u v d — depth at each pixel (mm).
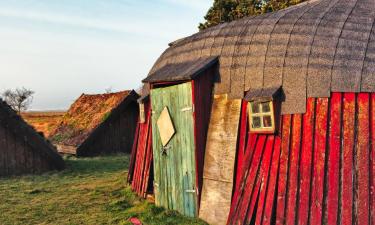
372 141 6910
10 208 10570
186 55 9820
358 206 6660
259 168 7691
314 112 7375
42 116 72062
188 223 8367
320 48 7754
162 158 9766
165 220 8758
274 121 7605
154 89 9992
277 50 8109
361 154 6887
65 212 10109
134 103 22969
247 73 8289
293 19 8508
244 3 26328
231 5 27109
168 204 9539
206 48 9305
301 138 7371
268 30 8516
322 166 7031
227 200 8062
